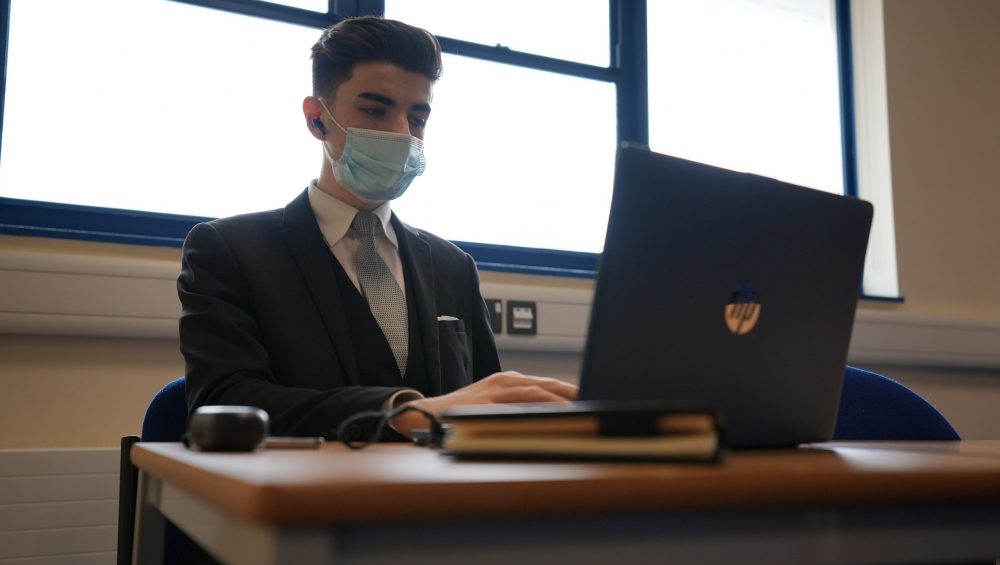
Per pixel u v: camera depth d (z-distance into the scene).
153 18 2.49
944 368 3.51
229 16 2.59
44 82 2.37
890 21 3.65
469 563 0.56
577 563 0.59
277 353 1.67
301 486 0.51
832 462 0.77
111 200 2.41
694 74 3.39
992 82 3.87
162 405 1.51
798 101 3.60
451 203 2.88
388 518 0.53
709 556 0.63
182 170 2.50
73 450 2.11
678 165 0.87
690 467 0.64
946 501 0.70
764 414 0.98
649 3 3.34
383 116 1.90
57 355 2.20
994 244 3.74
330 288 1.75
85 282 2.18
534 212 3.01
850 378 1.80
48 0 2.38
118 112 2.44
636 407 0.68
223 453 0.87
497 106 2.98
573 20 3.15
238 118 2.58
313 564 0.52
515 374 1.20
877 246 3.57
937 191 3.64
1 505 2.03
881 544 0.69
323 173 1.99
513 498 0.55
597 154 3.13
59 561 2.07
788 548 0.66
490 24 3.00
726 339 0.92
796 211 0.97
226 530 0.63
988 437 3.56
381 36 1.90
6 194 2.31
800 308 0.99
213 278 1.68
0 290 2.10
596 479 0.58
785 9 3.61
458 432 0.76
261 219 1.84
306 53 2.68
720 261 0.91
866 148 3.62
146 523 1.02
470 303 2.04
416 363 1.83
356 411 1.24
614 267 0.84
